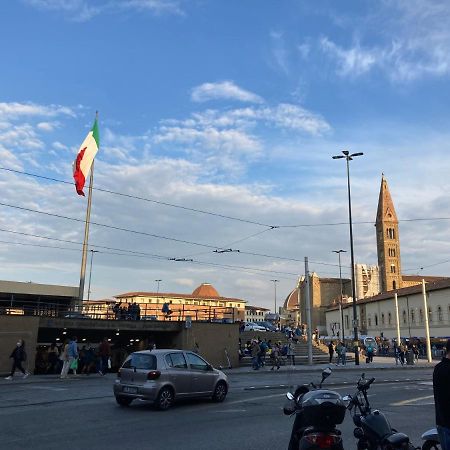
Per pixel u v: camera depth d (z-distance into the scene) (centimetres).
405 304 9106
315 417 579
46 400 1523
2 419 1179
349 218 4166
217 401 1568
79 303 3033
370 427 628
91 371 2775
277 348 3319
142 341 3603
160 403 1377
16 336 2491
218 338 3316
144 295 10150
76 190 2856
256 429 1077
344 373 2983
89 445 901
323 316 14988
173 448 881
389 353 5950
